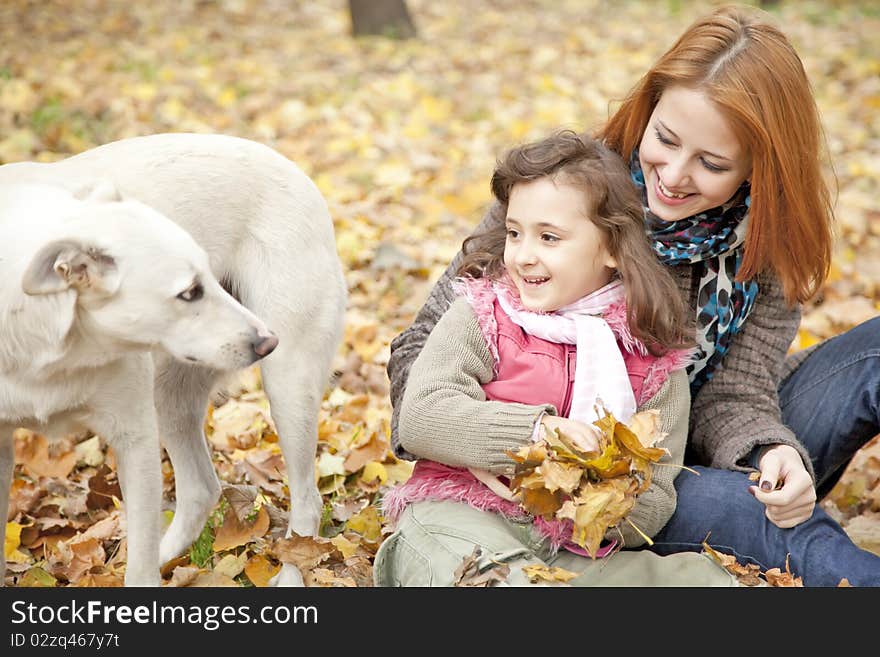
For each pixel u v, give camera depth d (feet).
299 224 17.28
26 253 13.56
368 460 20.74
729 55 14.08
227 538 17.60
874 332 16.03
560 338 14.19
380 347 25.67
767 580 13.98
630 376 14.39
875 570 13.91
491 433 13.51
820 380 16.25
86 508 19.39
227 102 41.88
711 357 15.52
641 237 14.19
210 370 17.95
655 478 14.14
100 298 13.47
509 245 14.52
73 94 39.88
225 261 17.07
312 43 55.57
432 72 50.65
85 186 14.85
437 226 32.37
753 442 14.87
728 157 14.15
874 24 68.64
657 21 69.82
